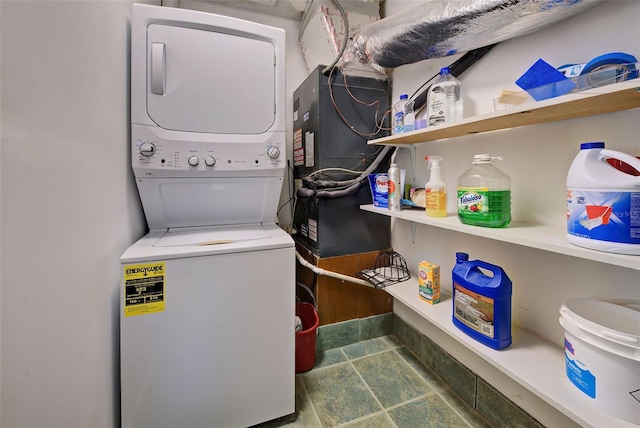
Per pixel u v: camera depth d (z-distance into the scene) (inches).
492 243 46.8
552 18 33.4
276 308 44.1
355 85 67.7
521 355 35.7
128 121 43.6
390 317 73.1
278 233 51.3
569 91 28.3
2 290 18.7
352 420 46.5
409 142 61.4
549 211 37.2
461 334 41.4
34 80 22.1
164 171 45.8
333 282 67.2
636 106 28.2
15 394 19.7
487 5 34.8
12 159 19.8
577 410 26.8
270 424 45.8
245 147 49.8
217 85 47.6
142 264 36.5
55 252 24.5
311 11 71.0
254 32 49.5
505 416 42.8
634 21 28.3
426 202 49.5
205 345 39.9
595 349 26.8
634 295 29.9
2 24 18.8
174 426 38.8
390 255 72.2
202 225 55.3
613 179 24.3
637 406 24.5
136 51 42.9
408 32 47.1
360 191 68.7
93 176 31.8
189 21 45.2
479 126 40.4
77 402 27.5
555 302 37.8
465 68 48.3
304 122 74.0
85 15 30.2
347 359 62.9
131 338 36.2
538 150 38.3
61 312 25.2
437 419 46.5
